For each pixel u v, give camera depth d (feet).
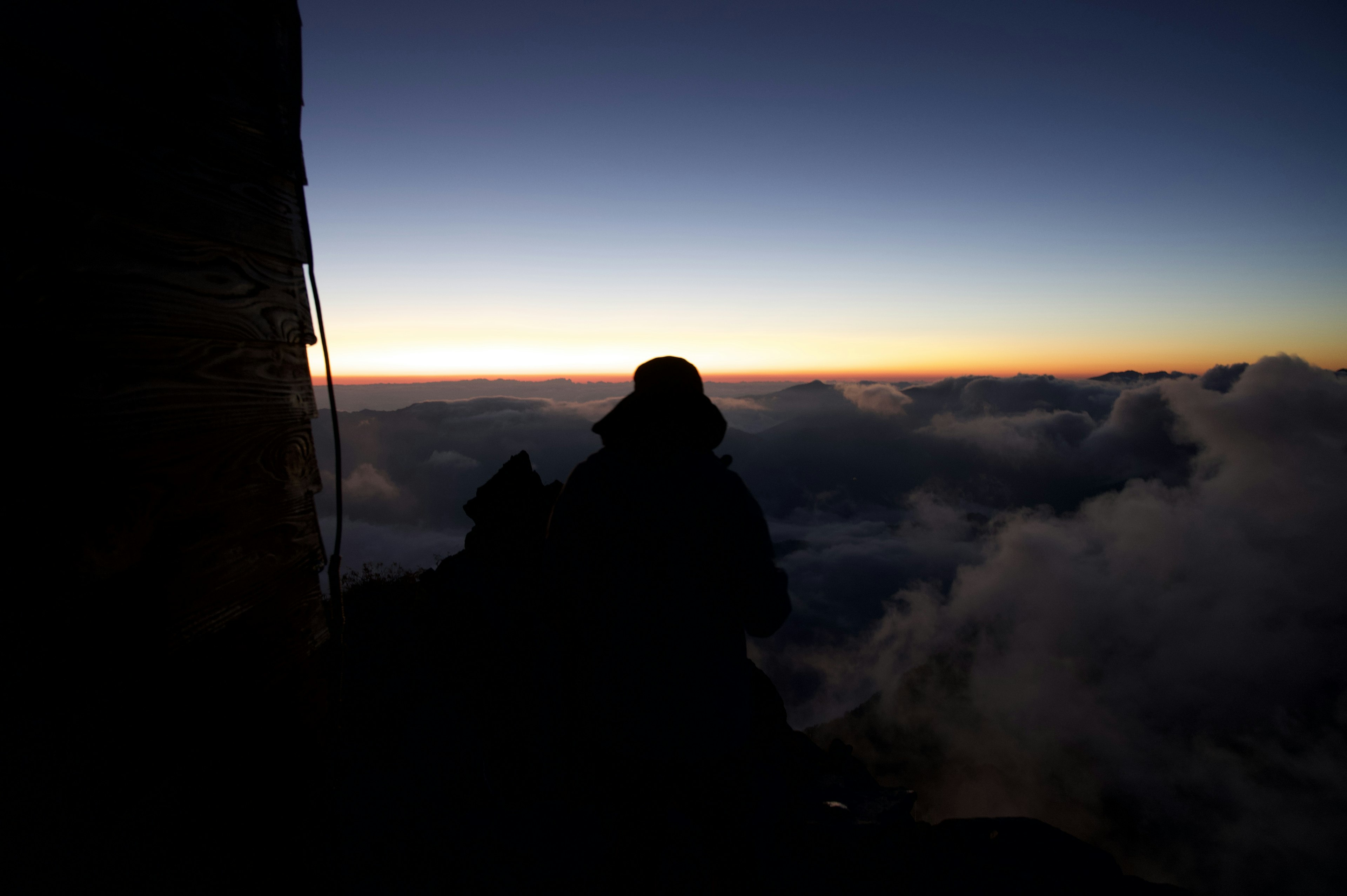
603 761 5.09
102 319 3.62
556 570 5.18
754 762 10.19
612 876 5.62
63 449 3.32
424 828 9.30
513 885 7.98
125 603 3.72
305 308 6.12
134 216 3.90
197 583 4.32
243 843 4.78
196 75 4.55
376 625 17.85
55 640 3.26
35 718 3.15
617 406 5.44
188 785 4.22
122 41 3.84
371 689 13.61
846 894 8.07
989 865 9.11
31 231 3.16
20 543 3.07
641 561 4.92
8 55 3.06
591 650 5.00
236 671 4.72
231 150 4.95
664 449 5.05
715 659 4.93
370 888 8.07
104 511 3.56
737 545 4.92
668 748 4.79
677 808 5.38
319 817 5.87
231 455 4.79
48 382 3.25
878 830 8.96
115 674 3.64
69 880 3.33
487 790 10.04
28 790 3.11
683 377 5.25
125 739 3.70
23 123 3.14
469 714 12.08
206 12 4.67
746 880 5.39
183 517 4.23
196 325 4.45
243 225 5.08
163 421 4.06
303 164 6.10
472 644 13.64
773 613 5.08
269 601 5.19
